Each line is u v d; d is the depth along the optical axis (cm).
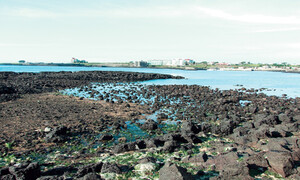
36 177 1200
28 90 4425
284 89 6506
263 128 1928
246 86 7394
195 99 4203
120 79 8994
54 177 1149
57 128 1895
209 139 1969
